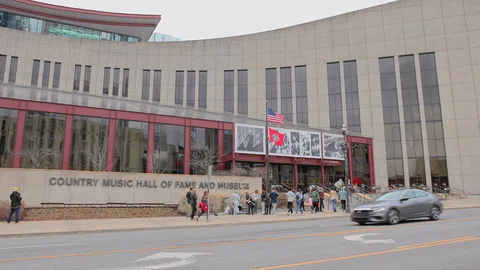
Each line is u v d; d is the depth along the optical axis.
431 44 50.81
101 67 55.22
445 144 48.41
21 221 19.59
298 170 42.91
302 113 53.75
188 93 56.03
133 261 8.55
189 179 26.95
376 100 51.66
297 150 40.59
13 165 29.14
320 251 9.44
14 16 62.50
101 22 66.19
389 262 7.93
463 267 7.40
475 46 49.19
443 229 13.62
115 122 33.38
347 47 53.88
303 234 13.32
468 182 46.78
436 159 48.47
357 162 47.25
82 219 21.25
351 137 47.06
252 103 55.09
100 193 24.25
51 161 30.58
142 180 25.53
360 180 46.34
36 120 30.64
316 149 42.03
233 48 57.03
